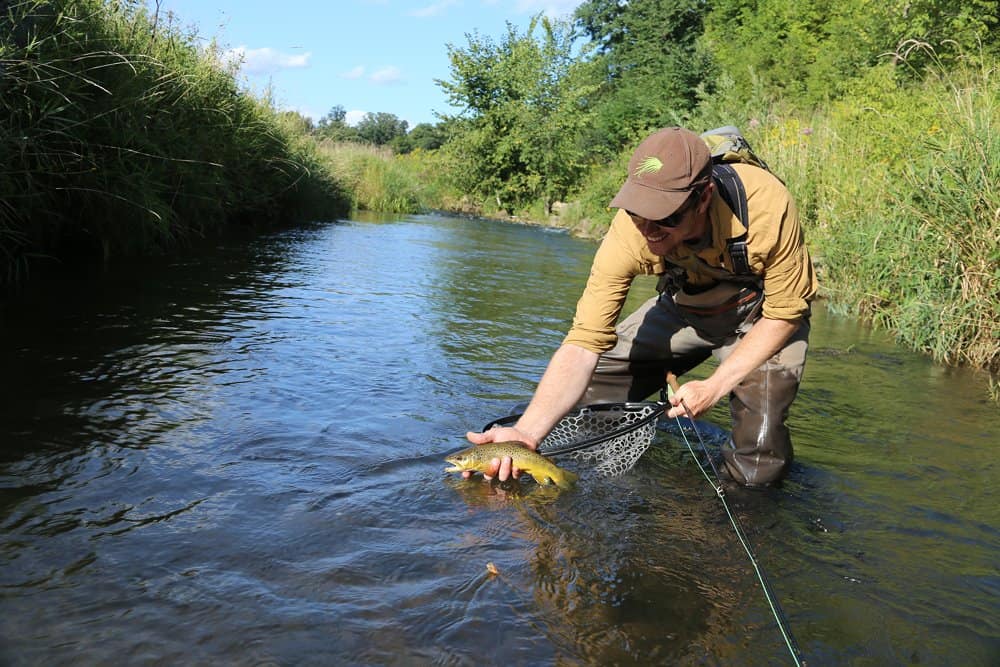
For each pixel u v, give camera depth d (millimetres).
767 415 3354
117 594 2170
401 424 3781
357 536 2639
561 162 29500
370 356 5055
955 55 12938
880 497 3350
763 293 3264
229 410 3744
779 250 2973
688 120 21672
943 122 8039
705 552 2748
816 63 26562
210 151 9906
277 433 3504
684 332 3680
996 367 6172
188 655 1943
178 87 8711
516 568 2521
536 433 3242
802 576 2613
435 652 2045
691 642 2186
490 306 7527
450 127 30922
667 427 4227
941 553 2846
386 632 2111
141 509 2680
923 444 4094
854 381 5453
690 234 2893
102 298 5918
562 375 3285
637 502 3160
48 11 6371
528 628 2189
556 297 8539
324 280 8219
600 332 3262
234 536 2553
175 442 3287
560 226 25516
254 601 2199
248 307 6277
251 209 12914
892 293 7855
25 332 4707
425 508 2918
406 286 8352
